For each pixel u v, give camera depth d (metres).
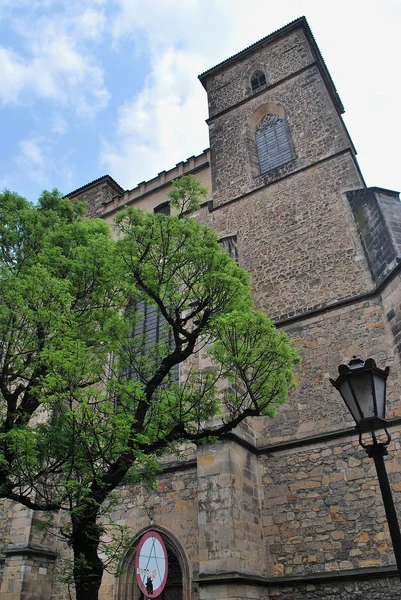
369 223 16.25
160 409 11.06
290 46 25.45
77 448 10.09
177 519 14.23
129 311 13.14
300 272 17.30
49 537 16.44
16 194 13.81
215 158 23.88
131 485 15.67
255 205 20.47
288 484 13.58
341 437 13.41
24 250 12.58
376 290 14.91
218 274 11.27
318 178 19.42
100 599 14.26
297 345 15.66
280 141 22.52
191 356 16.56
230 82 26.83
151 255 11.85
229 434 12.98
